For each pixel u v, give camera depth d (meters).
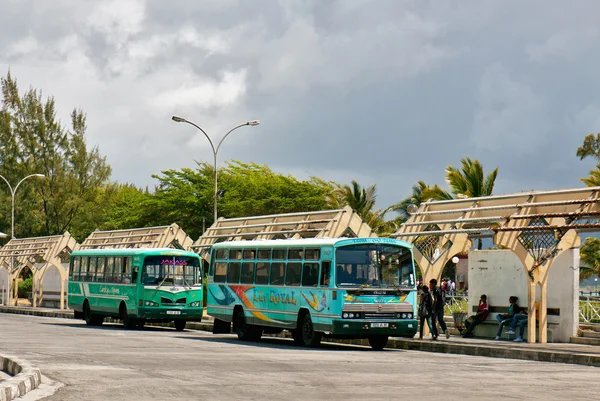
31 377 14.55
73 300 44.34
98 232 55.25
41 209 94.06
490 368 20.05
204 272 45.72
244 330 30.92
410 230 30.92
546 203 26.69
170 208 70.19
